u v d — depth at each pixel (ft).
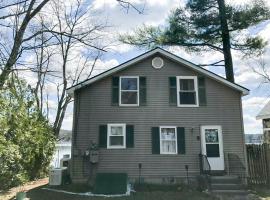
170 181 58.54
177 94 62.08
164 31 79.46
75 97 61.31
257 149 59.72
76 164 59.00
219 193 51.16
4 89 50.98
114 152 59.36
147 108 61.21
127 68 62.69
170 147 60.08
